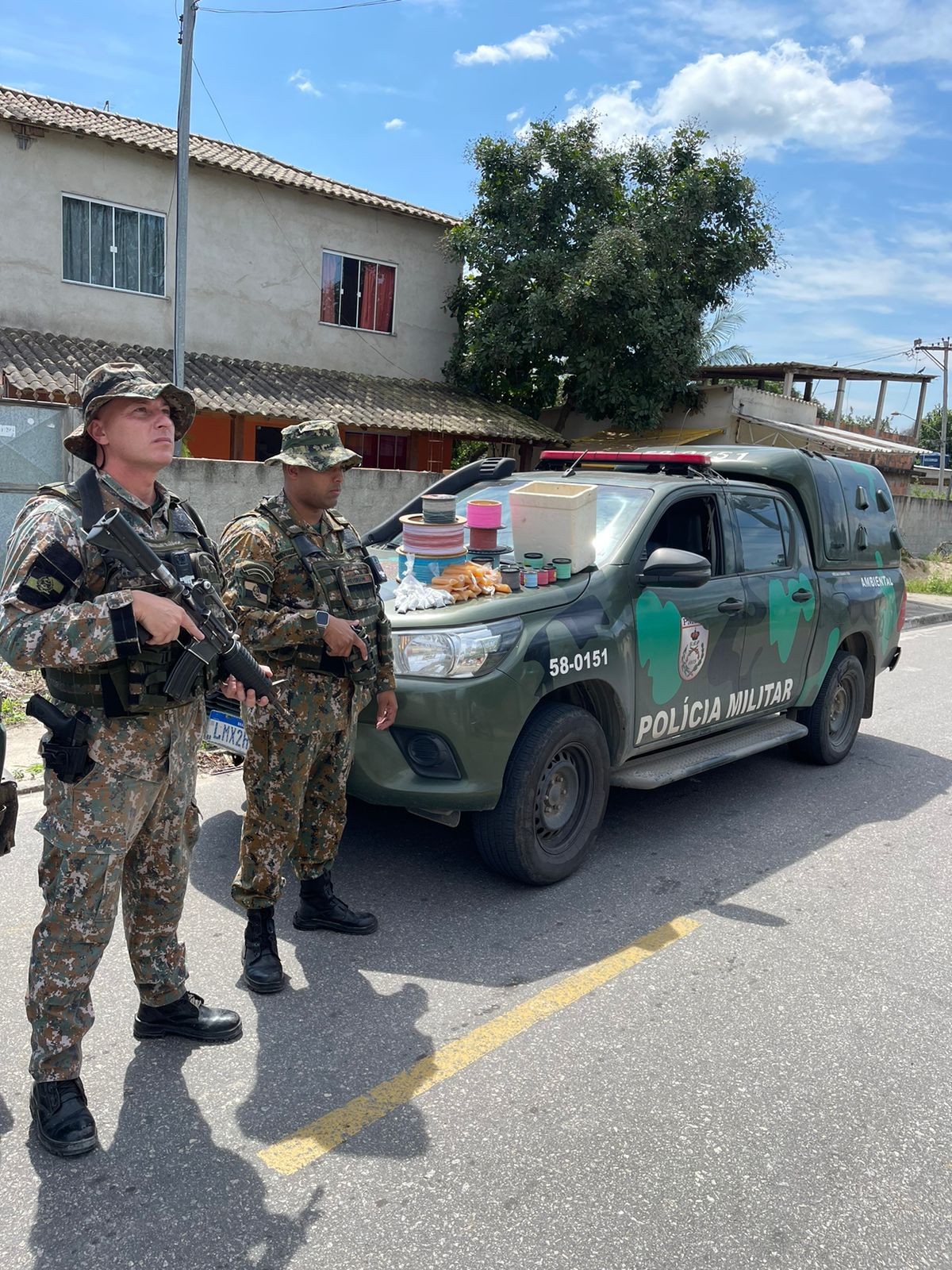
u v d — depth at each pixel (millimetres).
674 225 15672
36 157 12602
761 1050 2955
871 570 6215
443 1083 2703
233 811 4738
